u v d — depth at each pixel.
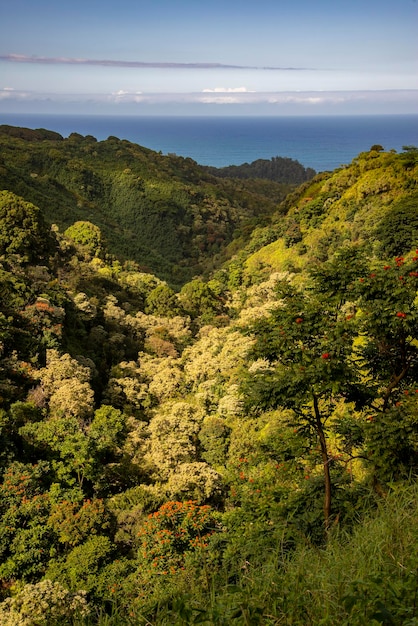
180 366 34.69
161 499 18.39
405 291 7.15
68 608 10.94
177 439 21.75
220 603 3.22
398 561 3.57
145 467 21.02
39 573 14.69
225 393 26.48
